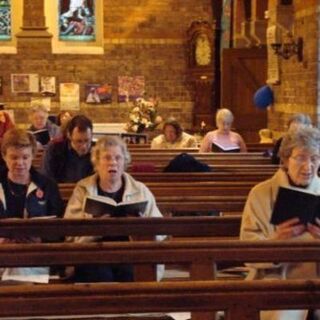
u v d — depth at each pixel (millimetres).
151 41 20984
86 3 21031
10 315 3430
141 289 3490
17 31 20797
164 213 7336
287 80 14531
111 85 20922
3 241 5574
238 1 19250
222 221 5727
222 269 6152
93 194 6195
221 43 20281
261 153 11461
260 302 3537
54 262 4512
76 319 4457
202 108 20781
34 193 6391
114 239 5781
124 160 6242
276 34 14312
